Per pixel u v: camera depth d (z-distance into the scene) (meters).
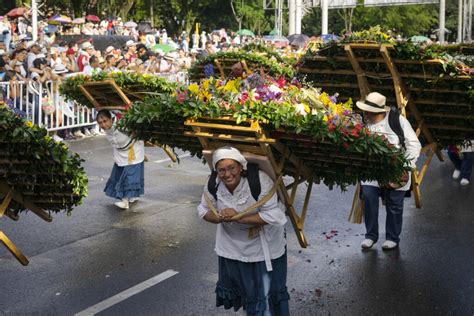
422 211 9.66
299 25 31.80
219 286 5.09
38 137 4.61
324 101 5.51
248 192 4.75
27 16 27.97
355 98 8.42
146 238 8.06
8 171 4.83
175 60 20.67
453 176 12.15
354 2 36.50
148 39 27.11
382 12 57.66
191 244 7.83
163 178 11.60
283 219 4.80
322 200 10.23
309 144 5.09
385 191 7.68
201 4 53.66
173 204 9.79
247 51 12.70
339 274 6.86
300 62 8.41
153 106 5.25
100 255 7.38
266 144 4.81
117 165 9.42
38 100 14.23
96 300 6.07
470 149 11.40
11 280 6.57
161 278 6.66
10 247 5.04
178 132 5.48
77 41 20.38
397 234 7.74
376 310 5.92
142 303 6.01
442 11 42.78
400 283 6.61
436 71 7.57
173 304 5.99
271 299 4.96
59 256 7.34
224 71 12.02
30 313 5.77
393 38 7.79
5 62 14.80
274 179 4.95
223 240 4.97
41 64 14.31
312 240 8.10
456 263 7.25
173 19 54.59
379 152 4.91
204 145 5.18
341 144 4.94
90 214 9.12
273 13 60.50
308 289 6.42
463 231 8.59
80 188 4.91
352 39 7.88
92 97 9.89
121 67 17.14
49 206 5.31
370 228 7.73
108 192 9.48
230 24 59.44
